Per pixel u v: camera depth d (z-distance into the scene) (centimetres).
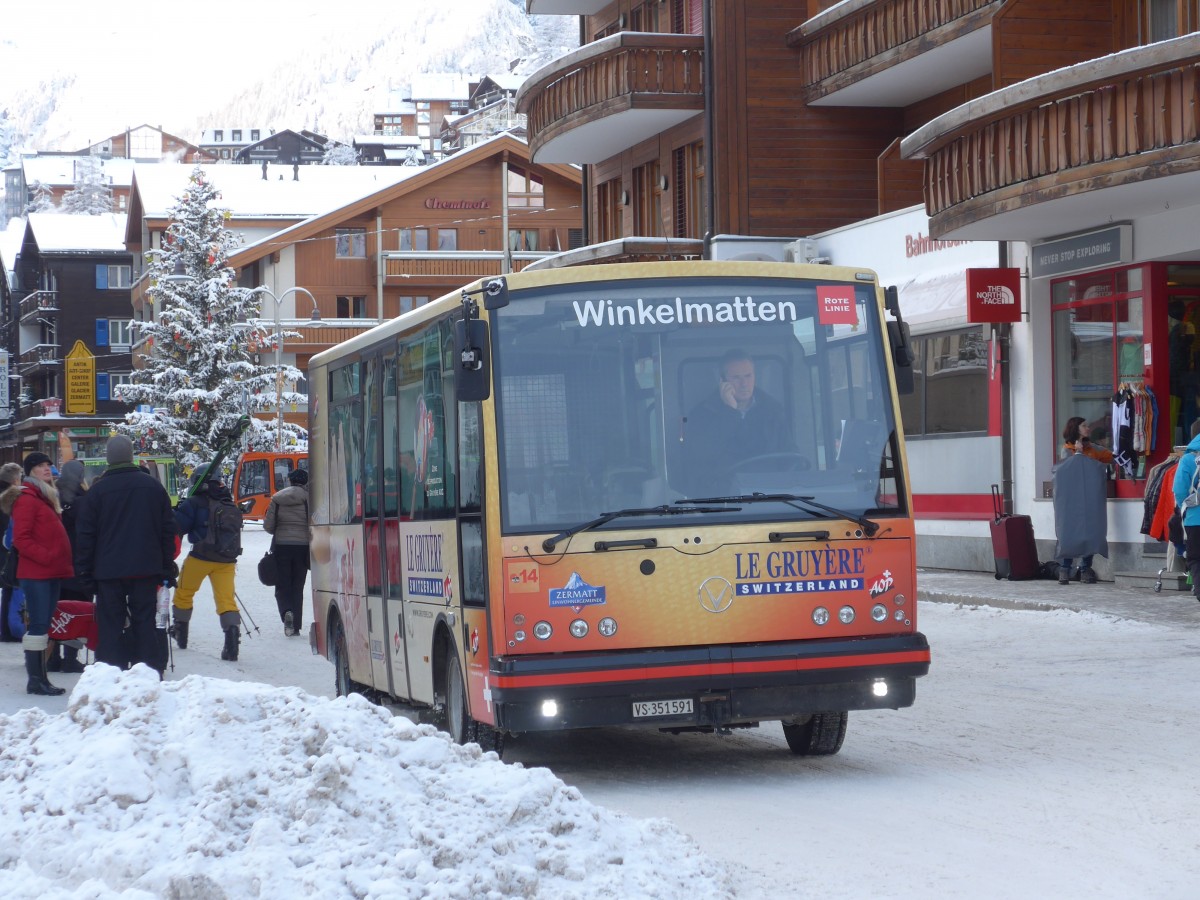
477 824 621
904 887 667
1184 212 1981
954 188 2078
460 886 566
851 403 964
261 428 6228
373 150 19062
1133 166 1761
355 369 1288
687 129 3359
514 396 928
